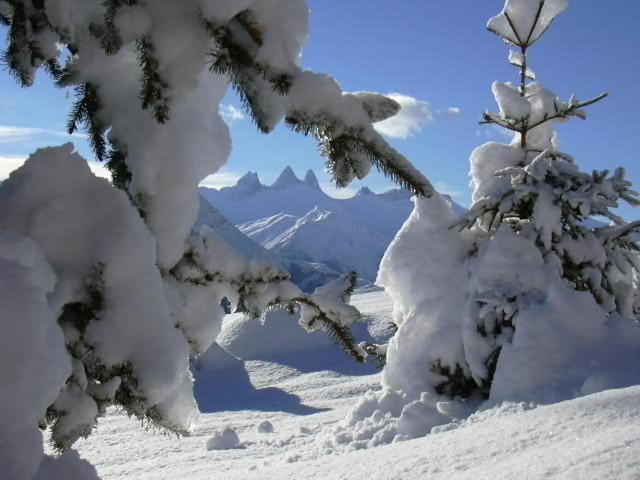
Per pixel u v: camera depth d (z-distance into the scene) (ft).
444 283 29.55
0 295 6.23
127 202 7.62
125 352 7.25
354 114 7.81
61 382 6.33
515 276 27.71
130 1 7.63
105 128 9.08
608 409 14.99
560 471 10.41
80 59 8.77
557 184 29.55
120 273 7.34
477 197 30.91
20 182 7.44
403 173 7.93
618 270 29.19
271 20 7.72
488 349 27.22
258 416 46.75
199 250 9.53
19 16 9.14
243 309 10.11
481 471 12.16
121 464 29.40
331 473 16.16
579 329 24.08
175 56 7.70
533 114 31.50
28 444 6.16
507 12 31.55
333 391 57.67
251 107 7.80
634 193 28.91
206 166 9.68
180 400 8.34
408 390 28.35
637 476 9.34
